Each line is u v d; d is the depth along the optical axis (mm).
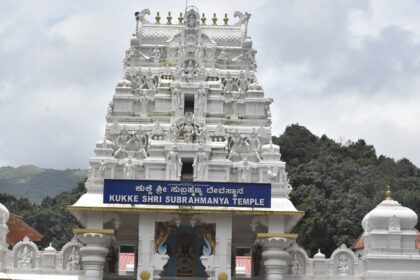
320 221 101250
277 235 52531
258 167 55500
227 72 59625
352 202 108688
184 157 55219
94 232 52344
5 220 55062
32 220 118438
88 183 54625
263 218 53656
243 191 52469
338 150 138000
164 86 58531
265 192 52469
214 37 61125
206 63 60000
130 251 57188
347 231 103688
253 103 58438
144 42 61062
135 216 55312
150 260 53062
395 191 116812
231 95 59062
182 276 57250
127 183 52219
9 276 53594
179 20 62312
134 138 56844
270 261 53125
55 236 118250
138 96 58719
